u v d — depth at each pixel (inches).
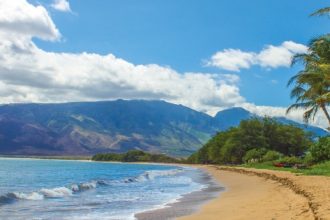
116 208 892.0
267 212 699.4
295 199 832.3
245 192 1212.5
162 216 750.5
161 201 1028.5
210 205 904.3
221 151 4734.3
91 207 917.8
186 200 1039.0
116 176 2874.0
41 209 888.3
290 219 595.2
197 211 807.7
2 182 2054.6
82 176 2824.8
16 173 3179.1
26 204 989.2
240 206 838.5
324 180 1245.1
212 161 6417.3
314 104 2177.7
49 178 2507.4
